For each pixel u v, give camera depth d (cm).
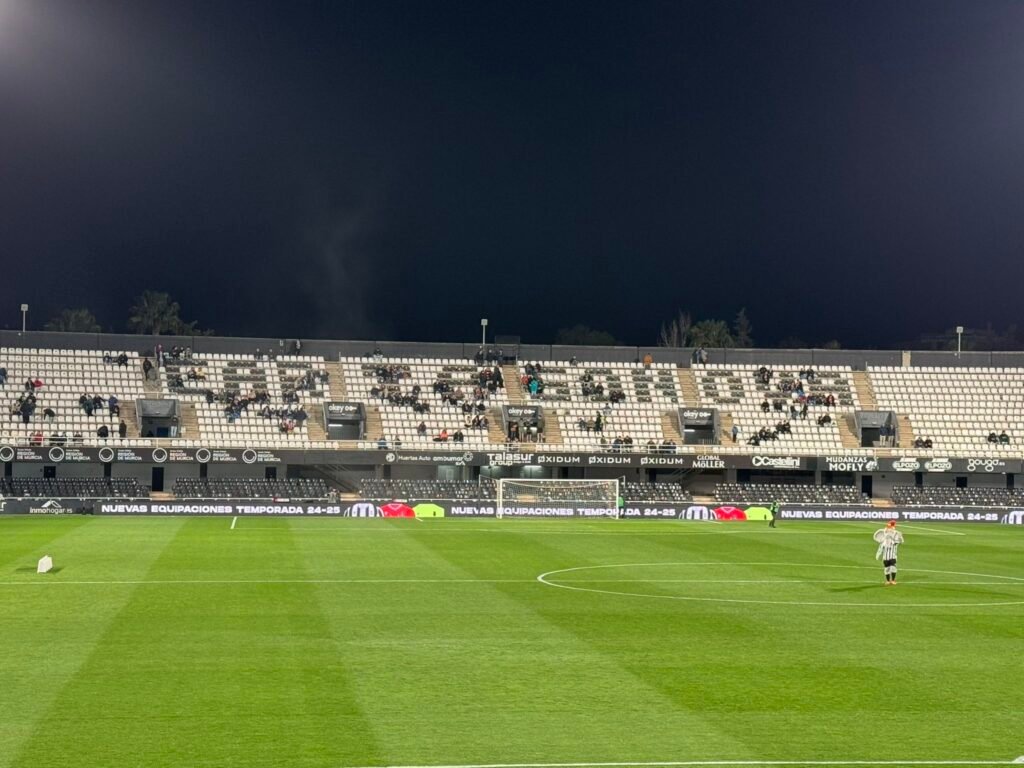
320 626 2969
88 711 2036
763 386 10194
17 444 8206
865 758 1795
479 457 8938
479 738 1884
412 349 10106
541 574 4300
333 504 7994
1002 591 3984
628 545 5719
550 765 1742
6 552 4831
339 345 9975
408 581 3994
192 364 9600
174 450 8481
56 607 3262
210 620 3047
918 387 10238
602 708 2103
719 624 3116
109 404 9038
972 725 2009
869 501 9175
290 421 9269
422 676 2359
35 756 1756
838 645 2806
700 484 9756
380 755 1778
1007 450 9694
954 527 7775
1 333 9356
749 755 1806
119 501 7769
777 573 4481
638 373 10225
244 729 1922
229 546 5262
